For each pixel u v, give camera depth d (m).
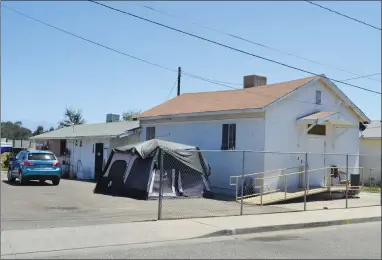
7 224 10.39
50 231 9.70
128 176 17.42
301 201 17.67
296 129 19.38
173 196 17.09
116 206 14.23
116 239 9.36
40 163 20.50
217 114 19.94
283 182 18.69
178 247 8.91
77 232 9.73
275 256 8.27
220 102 21.36
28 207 13.30
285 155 18.84
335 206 16.25
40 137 33.47
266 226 11.27
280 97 18.48
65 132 32.91
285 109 18.95
